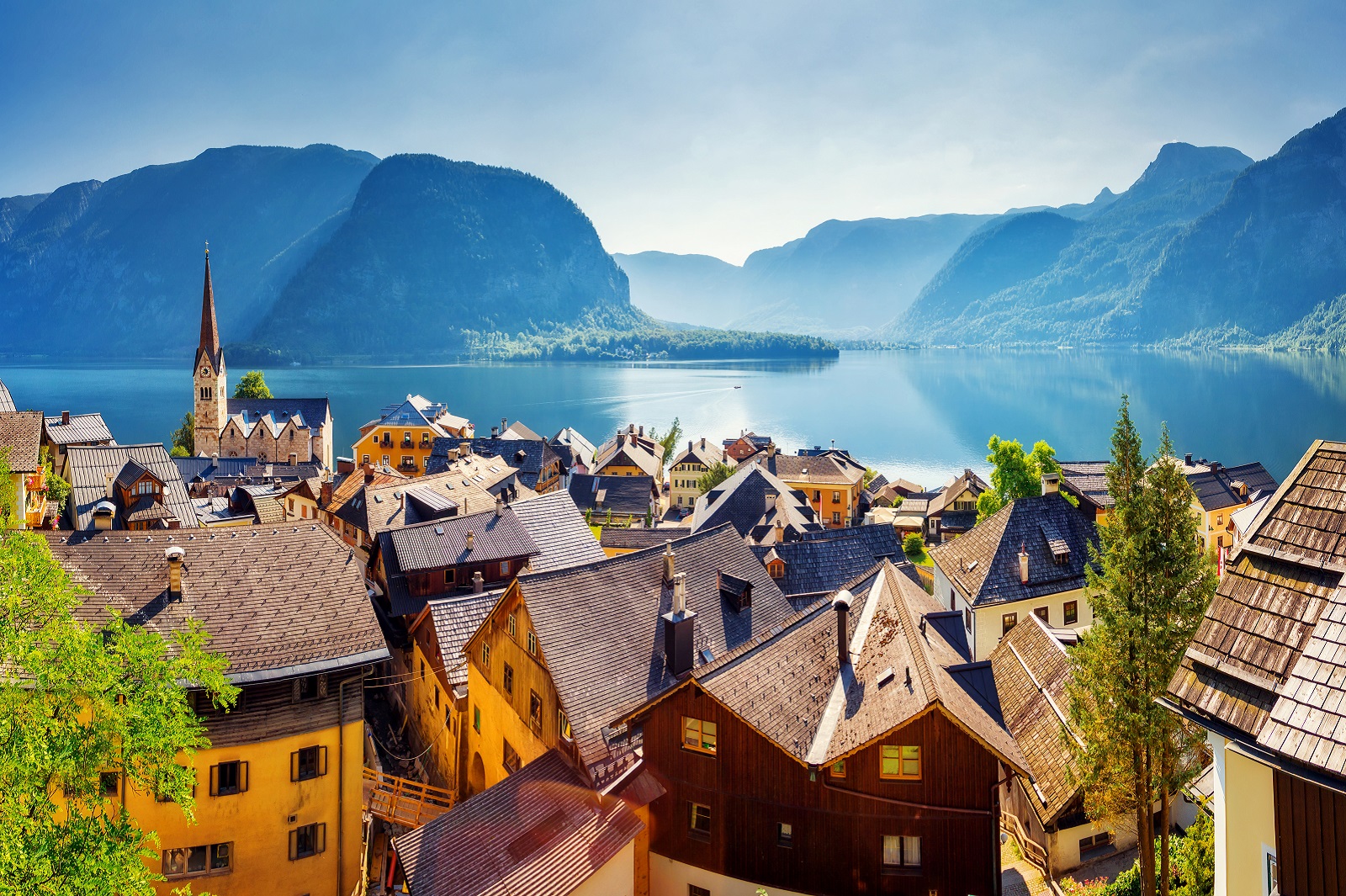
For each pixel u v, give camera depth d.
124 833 18.17
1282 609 15.56
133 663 21.16
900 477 181.25
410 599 53.03
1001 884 28.45
